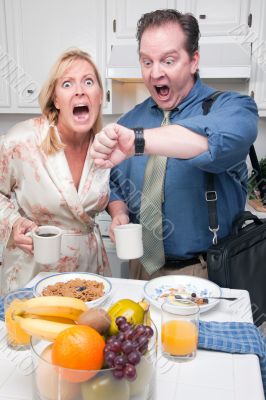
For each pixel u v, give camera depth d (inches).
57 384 22.9
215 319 37.9
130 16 89.7
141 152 37.5
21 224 50.4
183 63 51.1
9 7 94.5
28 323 25.5
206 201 52.2
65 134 53.3
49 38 94.9
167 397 27.4
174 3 87.4
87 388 22.6
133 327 25.2
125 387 23.0
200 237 53.5
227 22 86.0
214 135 37.8
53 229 45.1
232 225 54.5
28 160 51.6
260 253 50.9
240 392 27.8
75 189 52.2
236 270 48.9
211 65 83.3
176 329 31.2
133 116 60.2
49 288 41.2
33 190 52.6
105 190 54.9
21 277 55.5
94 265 57.4
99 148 37.4
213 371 30.1
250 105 45.9
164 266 56.7
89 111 51.7
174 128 38.3
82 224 54.8
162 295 41.8
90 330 23.7
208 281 44.8
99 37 92.6
